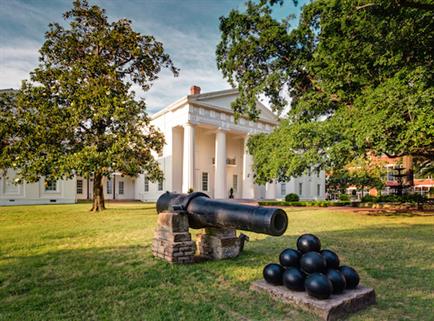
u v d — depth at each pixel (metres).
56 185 23.55
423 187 39.94
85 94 13.67
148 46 16.62
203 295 3.50
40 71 14.14
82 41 15.66
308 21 12.46
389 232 8.31
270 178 13.41
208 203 4.82
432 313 3.02
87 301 3.34
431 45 9.20
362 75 11.06
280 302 3.24
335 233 8.12
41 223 10.27
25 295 3.54
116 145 13.21
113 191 31.20
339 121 10.66
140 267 4.65
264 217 3.76
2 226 9.50
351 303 3.05
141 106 15.24
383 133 8.76
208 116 25.19
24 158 12.79
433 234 7.96
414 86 8.45
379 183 27.22
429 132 7.71
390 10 8.04
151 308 3.14
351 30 10.07
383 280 4.04
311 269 3.27
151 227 9.19
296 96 15.32
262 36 12.94
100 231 8.40
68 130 13.48
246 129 28.22
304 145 11.41
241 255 5.45
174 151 26.19
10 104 14.59
